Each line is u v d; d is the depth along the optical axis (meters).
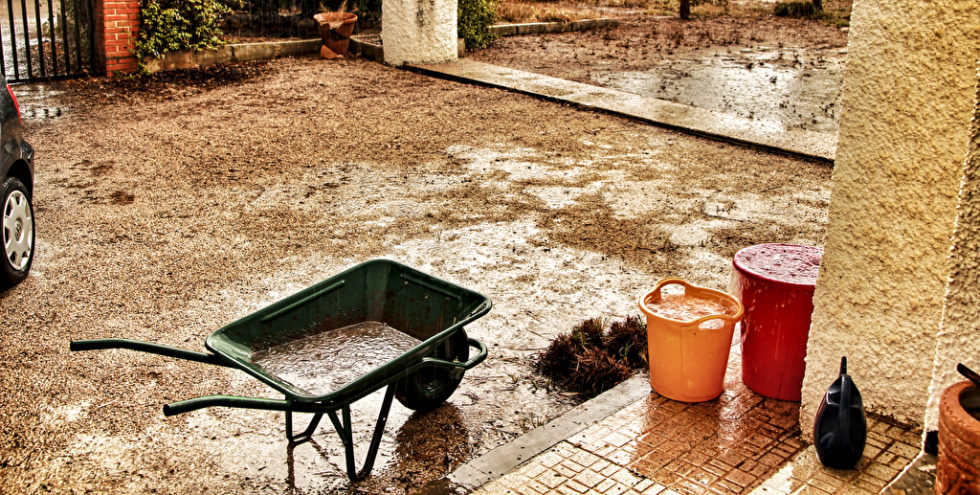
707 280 6.17
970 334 3.14
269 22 17.56
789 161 9.48
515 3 23.00
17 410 4.34
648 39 19.52
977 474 2.61
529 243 6.89
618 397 4.45
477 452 4.09
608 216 7.57
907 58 3.31
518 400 4.59
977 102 2.86
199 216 7.43
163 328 5.31
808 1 25.23
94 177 8.48
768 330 4.19
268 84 13.01
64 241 6.77
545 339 5.26
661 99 12.59
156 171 8.73
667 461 3.79
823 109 12.22
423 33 14.54
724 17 24.50
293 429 4.28
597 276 6.24
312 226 7.22
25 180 6.29
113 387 4.59
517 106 11.98
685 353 4.14
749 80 14.55
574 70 15.02
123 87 12.53
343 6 16.02
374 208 7.72
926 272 3.50
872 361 3.77
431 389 4.32
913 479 3.29
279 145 9.80
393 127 10.72
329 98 12.22
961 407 2.71
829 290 3.81
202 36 14.07
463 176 8.74
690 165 9.27
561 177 8.74
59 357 4.90
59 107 11.27
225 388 4.64
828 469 3.64
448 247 6.78
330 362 4.04
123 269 6.23
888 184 3.50
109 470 3.88
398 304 4.38
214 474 3.88
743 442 3.95
